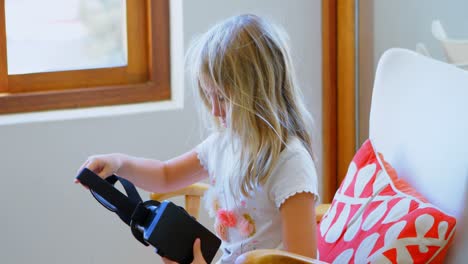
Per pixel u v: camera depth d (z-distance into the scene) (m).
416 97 1.72
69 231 2.31
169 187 1.79
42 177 2.25
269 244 1.59
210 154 1.74
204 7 2.35
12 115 2.29
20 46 2.37
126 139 2.33
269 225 1.59
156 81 2.45
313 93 2.52
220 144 1.71
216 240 1.47
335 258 1.65
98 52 2.46
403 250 1.52
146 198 2.38
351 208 1.71
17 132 2.21
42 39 2.39
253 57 1.55
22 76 2.34
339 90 2.50
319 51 2.50
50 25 2.39
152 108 2.36
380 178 1.70
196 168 1.78
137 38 2.44
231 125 1.56
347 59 2.45
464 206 1.52
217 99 1.58
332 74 2.50
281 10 2.44
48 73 2.36
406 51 1.80
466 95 1.57
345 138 2.50
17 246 2.26
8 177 2.22
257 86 1.55
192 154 1.79
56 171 2.27
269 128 1.55
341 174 2.54
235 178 1.58
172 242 1.43
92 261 2.36
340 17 2.44
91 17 2.44
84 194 2.30
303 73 2.50
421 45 2.17
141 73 2.46
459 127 1.57
